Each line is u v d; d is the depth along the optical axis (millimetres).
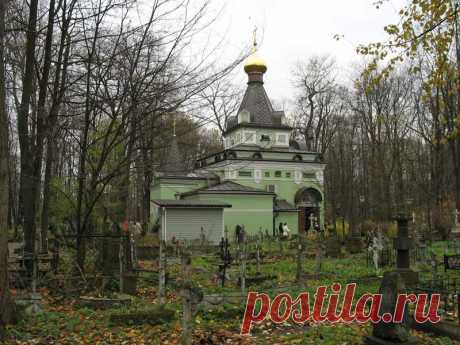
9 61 13938
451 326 9117
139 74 12836
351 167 50562
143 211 46000
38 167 14578
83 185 16156
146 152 14656
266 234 39781
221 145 59719
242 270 13727
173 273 18016
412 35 13594
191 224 33938
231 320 10375
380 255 20672
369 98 46875
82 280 13211
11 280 13055
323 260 23016
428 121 39688
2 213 8719
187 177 48031
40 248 17812
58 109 14211
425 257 20891
